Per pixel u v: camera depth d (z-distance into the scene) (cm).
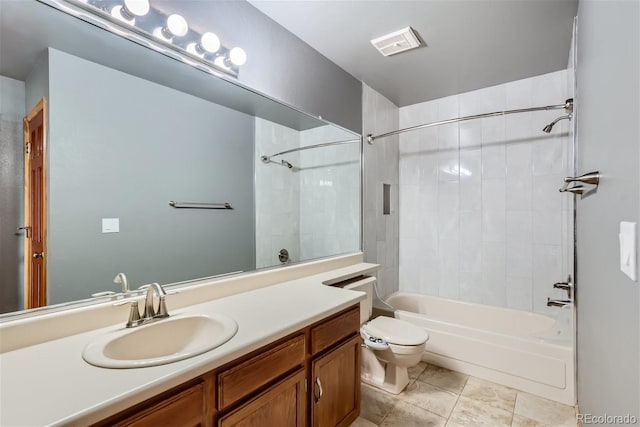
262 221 182
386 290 302
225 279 153
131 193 127
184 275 144
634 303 61
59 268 106
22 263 98
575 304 177
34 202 102
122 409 66
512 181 267
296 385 119
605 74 86
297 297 147
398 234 325
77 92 113
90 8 114
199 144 152
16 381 72
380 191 293
